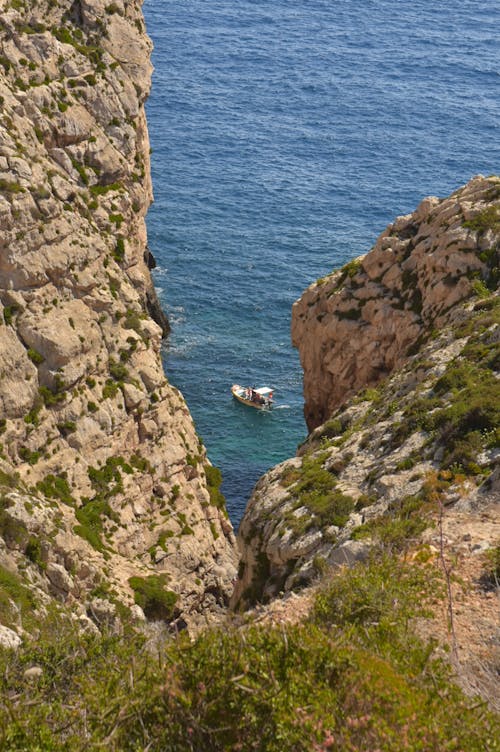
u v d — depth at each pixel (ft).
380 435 131.44
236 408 262.88
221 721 46.24
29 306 142.10
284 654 49.34
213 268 344.08
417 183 444.55
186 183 418.72
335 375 191.62
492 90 601.21
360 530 99.19
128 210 181.47
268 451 246.47
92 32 183.62
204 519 163.32
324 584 75.92
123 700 48.62
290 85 577.84
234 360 287.28
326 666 48.93
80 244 151.53
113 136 180.65
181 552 151.02
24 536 118.21
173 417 165.07
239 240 368.68
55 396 142.82
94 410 147.54
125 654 59.72
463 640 65.05
